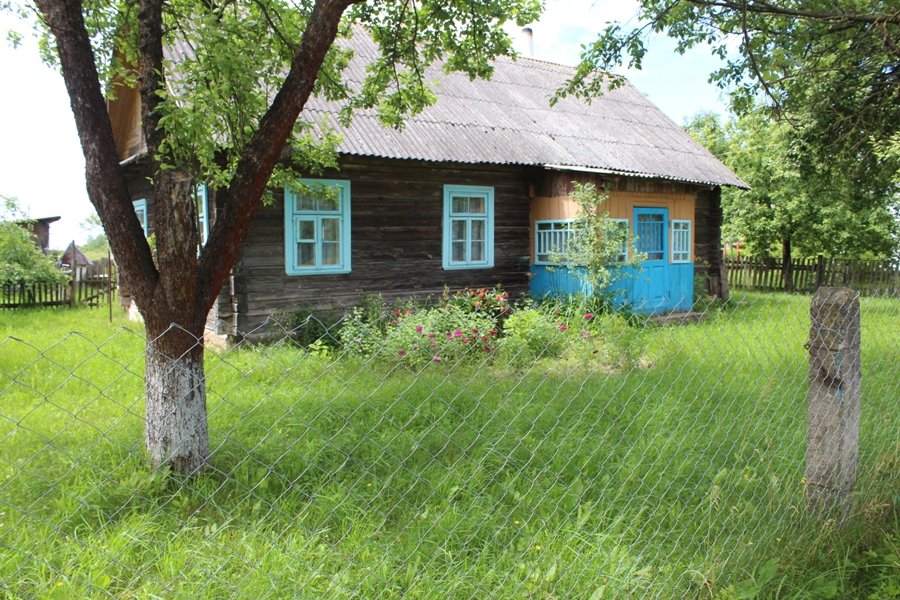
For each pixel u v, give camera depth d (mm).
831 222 18078
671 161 12812
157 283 3557
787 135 11750
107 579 2594
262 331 8602
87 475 3639
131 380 6055
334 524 3273
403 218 9797
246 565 2777
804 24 5738
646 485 3838
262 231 8609
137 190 11703
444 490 3645
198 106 3666
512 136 11039
